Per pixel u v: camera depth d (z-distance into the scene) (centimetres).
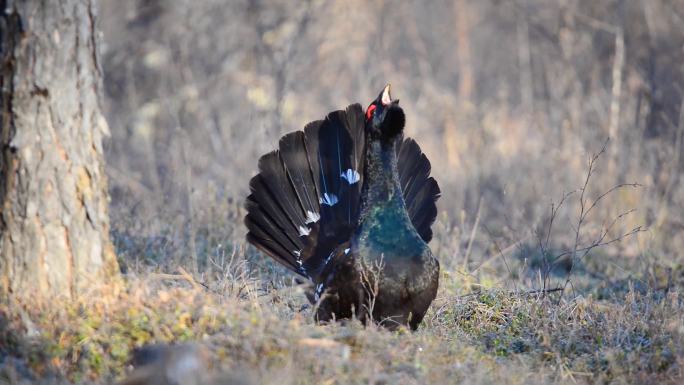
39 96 1681
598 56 4331
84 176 1742
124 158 3856
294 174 2134
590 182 3344
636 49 4341
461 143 4116
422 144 4175
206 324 1656
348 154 2167
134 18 4769
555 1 4791
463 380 1617
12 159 1683
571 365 1783
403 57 5128
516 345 1889
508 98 4884
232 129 4241
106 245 1795
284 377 1473
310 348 1595
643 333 1894
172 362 1484
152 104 4350
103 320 1648
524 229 2942
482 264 2522
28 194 1689
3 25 1661
